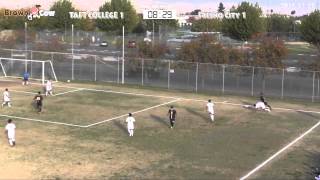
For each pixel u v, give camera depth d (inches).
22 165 1037.2
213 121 1492.4
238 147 1203.9
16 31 2869.1
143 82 2158.0
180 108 1683.1
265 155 1135.6
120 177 971.3
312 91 1871.3
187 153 1149.1
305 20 3403.1
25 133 1316.4
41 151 1146.0
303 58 2630.4
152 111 1627.7
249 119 1528.1
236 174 997.2
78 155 1119.0
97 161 1075.3
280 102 1835.6
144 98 1859.0
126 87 2110.0
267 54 2064.5
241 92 1978.3
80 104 1729.8
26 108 1644.9
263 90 1950.1
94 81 2249.0
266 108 1653.5
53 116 1535.4
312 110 1688.0
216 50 2124.8
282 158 1111.6
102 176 975.6
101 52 2893.7
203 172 1008.9
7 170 1001.5
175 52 2378.2
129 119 1306.6
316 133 1355.8
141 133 1337.4
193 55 2154.3
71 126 1408.7
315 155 1136.8
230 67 1990.7
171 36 3661.4
